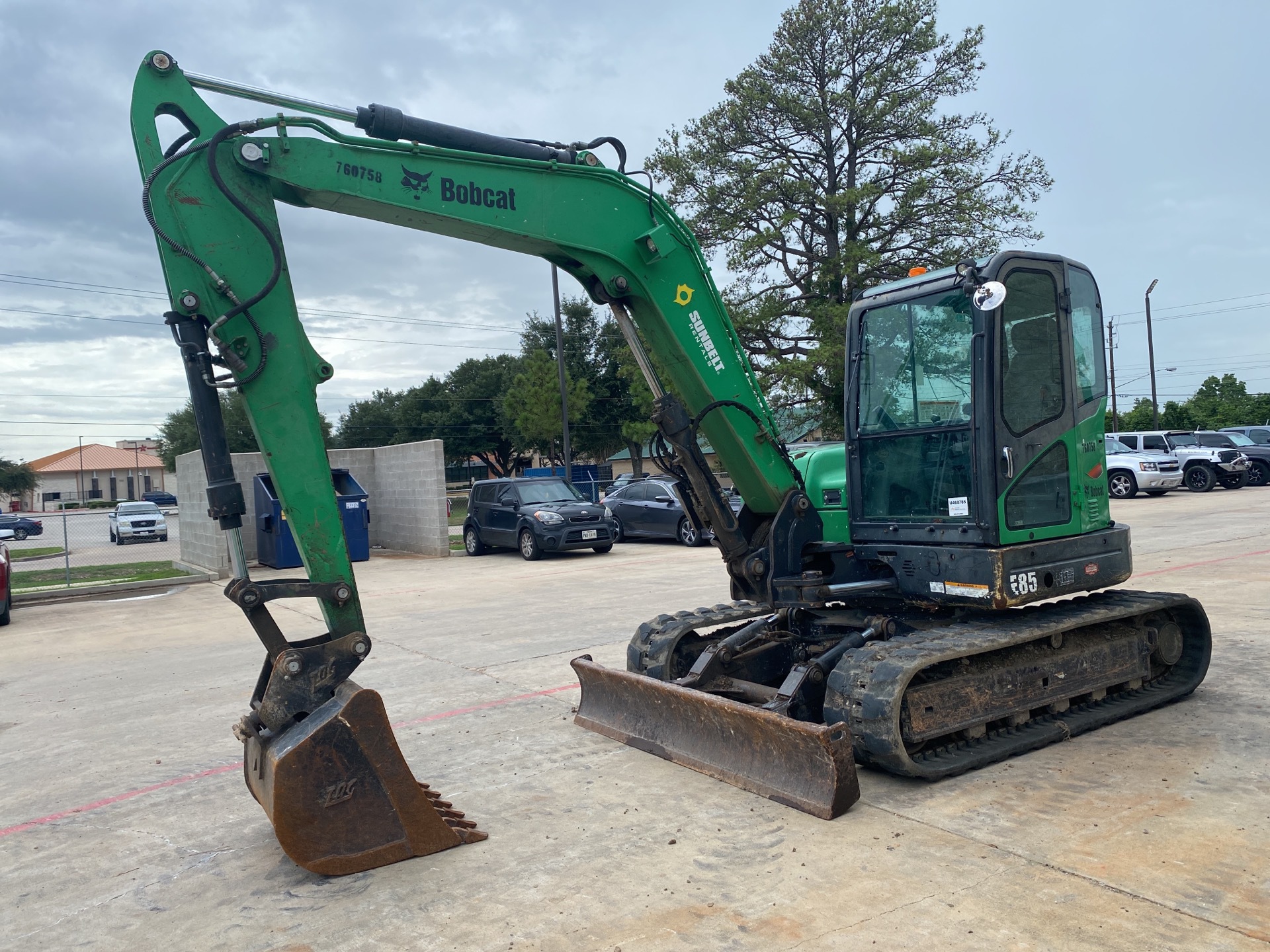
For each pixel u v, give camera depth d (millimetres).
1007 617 5219
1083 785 4395
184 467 18422
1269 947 2875
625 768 5020
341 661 3945
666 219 5070
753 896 3438
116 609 12930
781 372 24594
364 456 21266
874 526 5438
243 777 5242
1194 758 4680
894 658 4559
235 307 3824
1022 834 3844
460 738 5766
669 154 27594
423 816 3979
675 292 5105
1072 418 5301
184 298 3781
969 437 4934
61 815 4824
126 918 3607
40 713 7066
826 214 26703
